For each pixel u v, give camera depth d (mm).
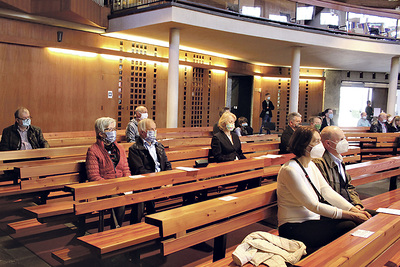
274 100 19391
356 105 20438
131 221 3688
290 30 11508
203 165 5117
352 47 12750
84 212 3012
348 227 2922
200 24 9844
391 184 5852
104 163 4039
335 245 2281
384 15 13156
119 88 12406
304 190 2930
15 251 3678
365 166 4570
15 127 5336
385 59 15156
